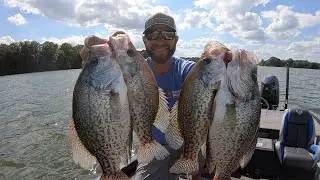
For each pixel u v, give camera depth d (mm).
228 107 563
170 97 761
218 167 590
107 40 581
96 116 557
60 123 3193
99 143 564
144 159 585
